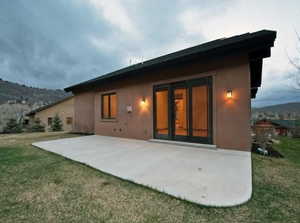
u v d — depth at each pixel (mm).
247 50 5250
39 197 2709
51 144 7398
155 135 7633
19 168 4137
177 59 6324
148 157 4977
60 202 2553
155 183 3129
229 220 2088
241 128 5410
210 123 6020
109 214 2238
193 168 3938
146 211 2291
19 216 2215
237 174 3527
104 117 10469
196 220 2090
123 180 3342
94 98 11102
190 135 6527
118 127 9336
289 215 2174
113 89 9602
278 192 2801
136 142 7664
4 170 3988
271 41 4727
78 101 13055
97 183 3230
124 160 4695
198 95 6375
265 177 3477
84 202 2543
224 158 4758
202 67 6242
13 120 19438
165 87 7324
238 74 5465
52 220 2127
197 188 2891
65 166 4289
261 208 2328
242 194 2660
